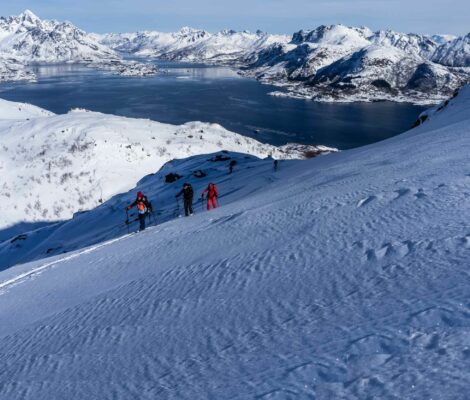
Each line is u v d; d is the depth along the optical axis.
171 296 8.73
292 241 9.59
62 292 13.12
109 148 116.31
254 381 4.56
